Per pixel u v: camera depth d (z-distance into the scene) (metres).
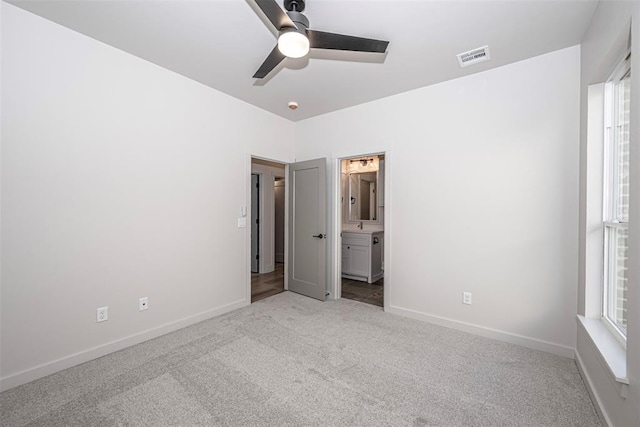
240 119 3.39
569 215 2.27
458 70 2.64
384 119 3.29
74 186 2.12
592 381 1.79
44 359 1.99
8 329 1.86
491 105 2.61
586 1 1.75
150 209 2.57
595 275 2.00
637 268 1.23
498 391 1.85
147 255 2.55
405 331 2.75
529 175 2.43
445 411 1.67
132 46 2.31
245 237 3.48
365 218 5.41
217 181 3.14
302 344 2.48
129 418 1.60
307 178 3.92
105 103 2.28
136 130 2.47
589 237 2.02
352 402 1.74
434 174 2.92
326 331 2.75
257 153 3.62
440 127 2.89
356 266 4.84
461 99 2.77
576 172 2.24
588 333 1.81
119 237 2.37
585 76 2.07
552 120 2.33
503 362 2.20
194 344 2.47
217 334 2.67
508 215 2.53
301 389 1.86
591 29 1.92
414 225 3.06
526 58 2.43
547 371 2.07
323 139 3.87
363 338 2.60
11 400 1.74
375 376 2.01
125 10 1.88
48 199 2.00
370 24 1.99
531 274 2.43
